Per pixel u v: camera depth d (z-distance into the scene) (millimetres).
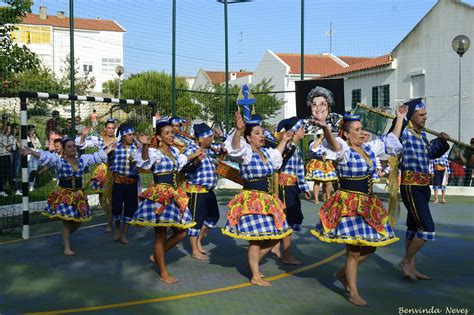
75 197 7359
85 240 8383
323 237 5188
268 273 6375
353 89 22422
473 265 6727
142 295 5445
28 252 7484
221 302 5219
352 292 5180
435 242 8133
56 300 5277
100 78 23719
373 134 14367
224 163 7316
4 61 11695
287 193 6949
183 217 5957
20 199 11328
